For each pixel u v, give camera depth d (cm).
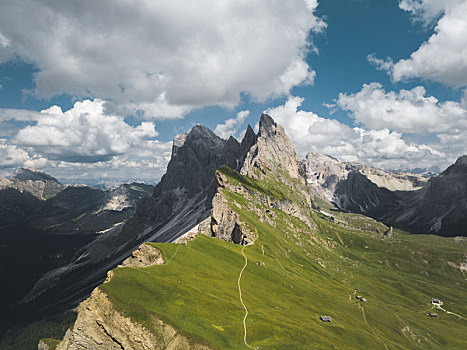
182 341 8231
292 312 12862
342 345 10462
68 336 10156
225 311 10119
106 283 9794
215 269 14200
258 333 9425
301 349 9212
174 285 10594
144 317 8794
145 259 13588
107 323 8775
